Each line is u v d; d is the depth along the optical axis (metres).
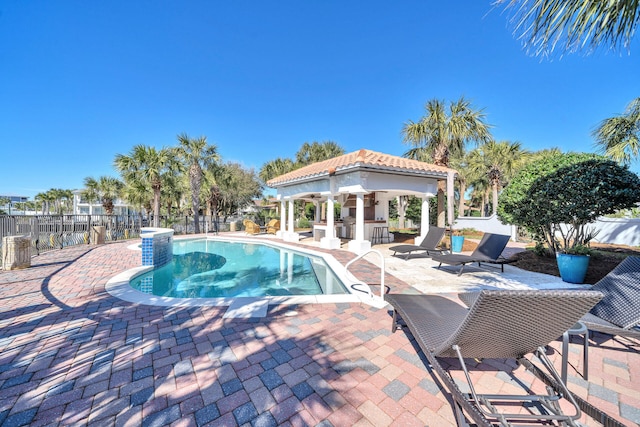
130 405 2.14
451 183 11.36
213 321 3.77
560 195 5.80
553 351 3.08
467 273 6.93
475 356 2.24
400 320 3.81
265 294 6.28
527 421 2.00
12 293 5.00
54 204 43.72
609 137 8.41
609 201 5.19
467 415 2.06
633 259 3.27
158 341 3.19
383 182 10.77
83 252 10.38
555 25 2.50
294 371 2.61
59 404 2.14
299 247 12.37
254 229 19.80
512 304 1.80
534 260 7.71
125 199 20.20
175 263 9.71
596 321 2.91
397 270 7.33
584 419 2.03
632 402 2.21
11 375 2.50
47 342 3.14
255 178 33.06
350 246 11.20
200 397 2.24
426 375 2.57
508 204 7.58
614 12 2.28
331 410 2.11
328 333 3.42
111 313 4.04
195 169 21.22
